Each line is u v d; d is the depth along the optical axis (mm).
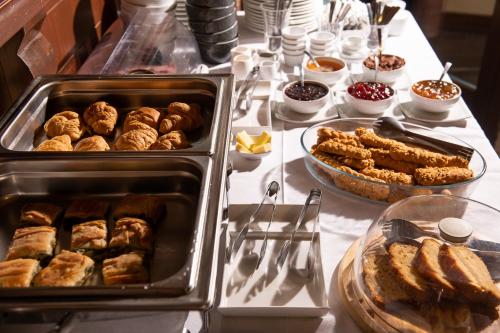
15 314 688
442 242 854
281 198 1175
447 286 765
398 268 817
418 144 1254
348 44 1938
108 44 1780
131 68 1554
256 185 1224
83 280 806
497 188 1197
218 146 980
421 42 2029
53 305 643
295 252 986
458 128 1443
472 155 1199
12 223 958
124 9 1804
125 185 991
